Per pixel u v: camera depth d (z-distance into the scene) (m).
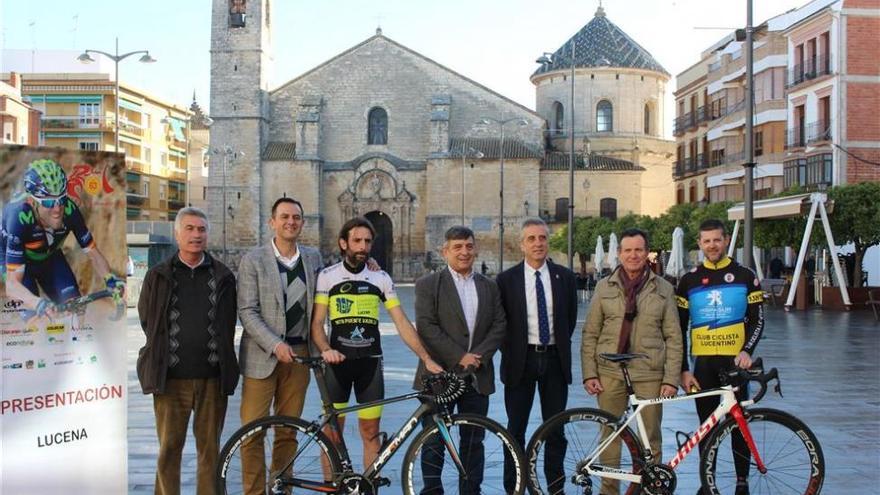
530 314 8.59
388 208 74.69
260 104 73.00
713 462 7.85
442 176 73.31
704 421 8.52
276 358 8.11
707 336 8.57
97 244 6.50
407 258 74.75
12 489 6.06
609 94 81.06
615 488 7.85
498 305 8.52
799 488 7.89
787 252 49.50
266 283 8.16
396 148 75.62
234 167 73.00
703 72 67.81
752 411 7.88
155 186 89.88
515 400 8.62
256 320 8.00
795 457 7.89
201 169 100.56
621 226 57.06
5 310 6.02
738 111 56.16
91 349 6.48
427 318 8.41
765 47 52.59
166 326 7.84
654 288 8.38
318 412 12.81
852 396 14.16
